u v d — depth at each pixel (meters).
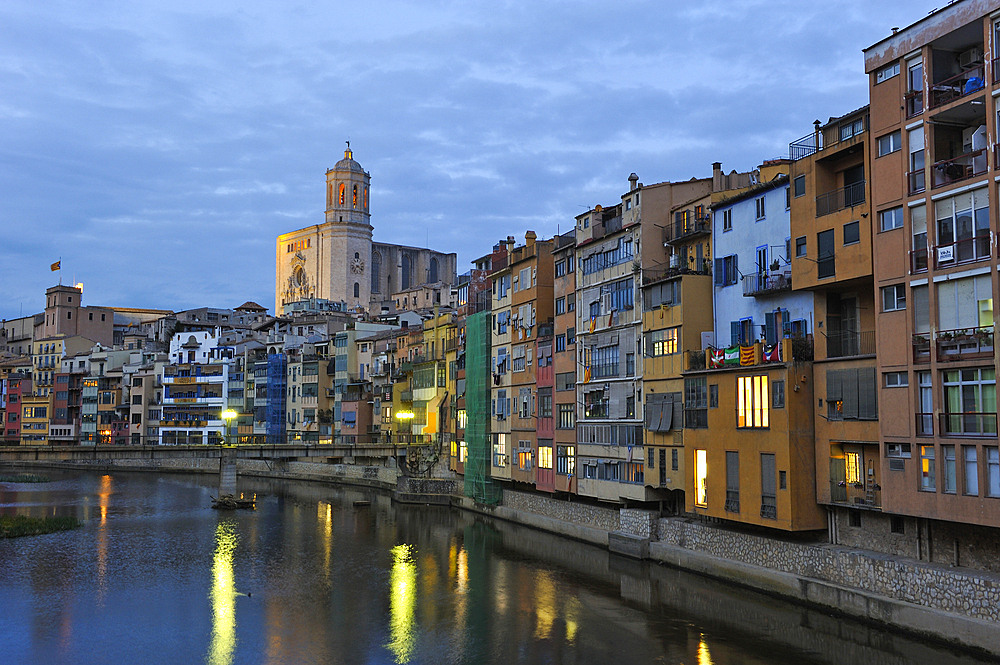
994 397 33.78
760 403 44.84
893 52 38.88
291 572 54.16
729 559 47.16
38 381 174.25
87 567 55.50
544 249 71.19
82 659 37.06
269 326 167.75
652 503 57.28
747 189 49.25
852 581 39.31
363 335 128.12
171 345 156.62
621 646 37.91
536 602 45.50
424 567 55.22
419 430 103.69
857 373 40.72
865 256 40.47
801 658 35.41
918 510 36.62
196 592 48.72
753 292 47.59
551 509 68.06
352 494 102.00
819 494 42.69
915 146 37.75
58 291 186.50
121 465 149.62
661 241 56.84
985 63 34.94
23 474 133.88
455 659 36.84
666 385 53.25
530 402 71.38
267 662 36.69
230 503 86.69
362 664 36.38
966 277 35.03
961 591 34.09
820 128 46.69
